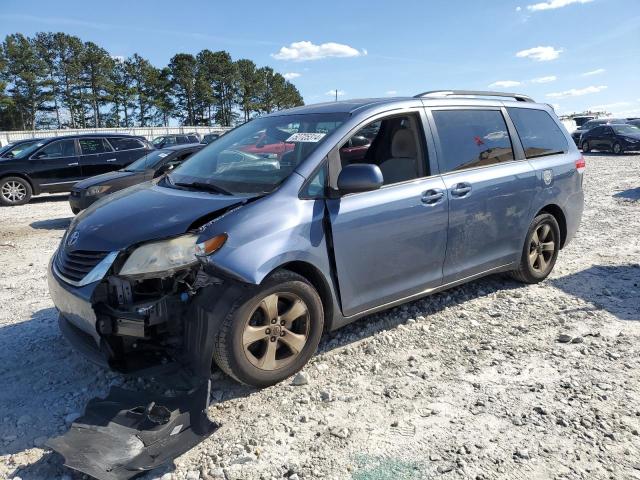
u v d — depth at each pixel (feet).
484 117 15.65
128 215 11.38
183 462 9.09
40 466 9.10
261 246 10.62
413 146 13.74
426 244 13.50
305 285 11.33
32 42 260.62
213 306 10.23
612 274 18.43
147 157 35.01
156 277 10.28
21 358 13.29
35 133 161.89
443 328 14.16
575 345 13.03
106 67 275.59
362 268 12.34
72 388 11.74
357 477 8.63
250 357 10.84
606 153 87.30
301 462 9.04
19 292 19.16
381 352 12.87
